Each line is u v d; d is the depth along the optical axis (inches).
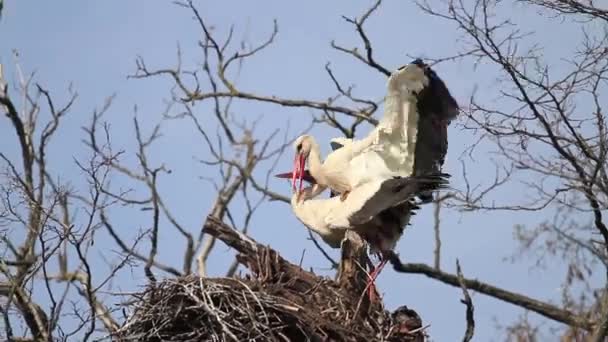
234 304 595.8
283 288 617.9
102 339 593.0
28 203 638.5
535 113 627.2
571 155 614.2
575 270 605.3
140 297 603.8
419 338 624.7
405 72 648.4
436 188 658.8
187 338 598.9
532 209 636.1
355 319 616.4
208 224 646.5
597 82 623.5
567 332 619.5
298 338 603.5
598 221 617.0
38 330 662.5
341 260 652.1
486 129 633.0
